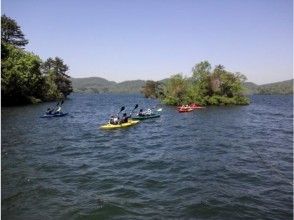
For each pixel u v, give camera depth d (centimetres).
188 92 7644
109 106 8269
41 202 1337
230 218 1216
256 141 2859
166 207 1303
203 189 1519
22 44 9819
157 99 12619
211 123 4188
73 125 3906
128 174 1764
